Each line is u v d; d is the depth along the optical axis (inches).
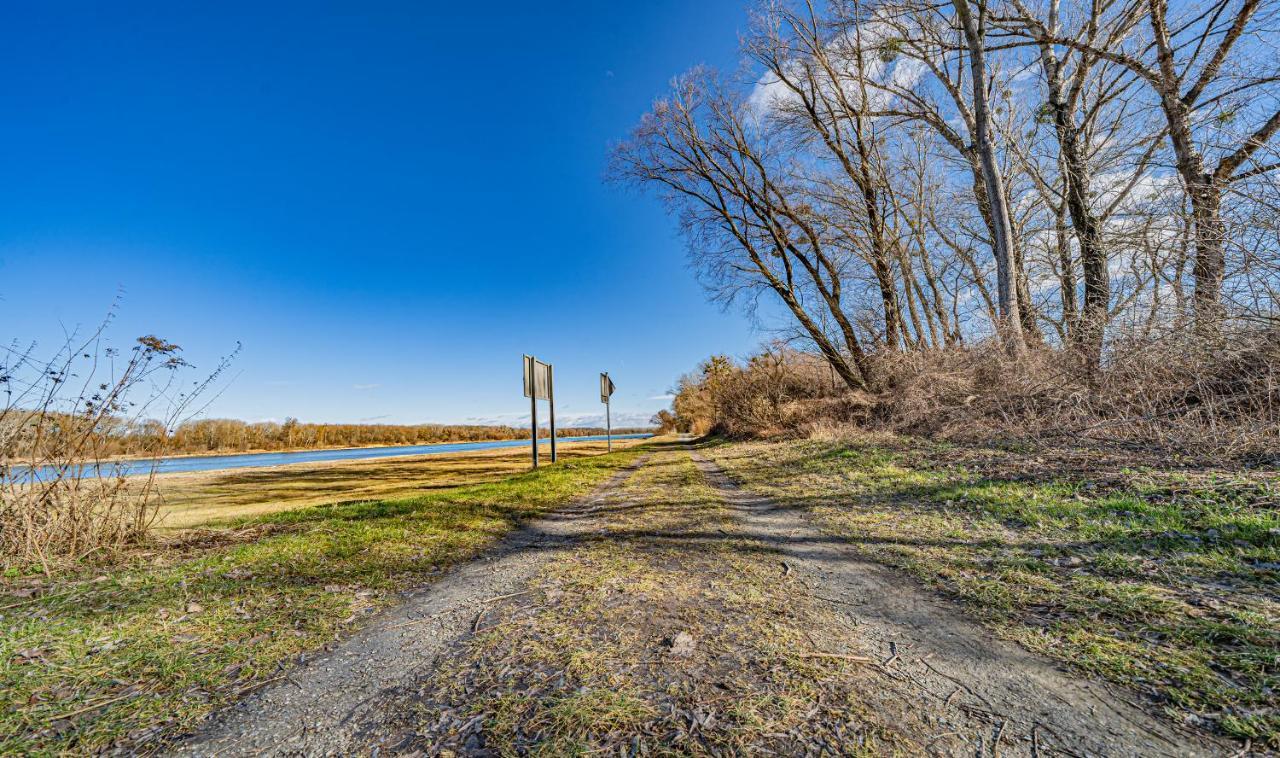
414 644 111.8
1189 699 76.6
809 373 780.6
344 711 84.5
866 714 77.0
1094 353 359.9
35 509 180.5
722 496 307.7
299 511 283.4
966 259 660.1
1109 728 71.2
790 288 700.7
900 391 538.9
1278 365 257.1
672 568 162.2
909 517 213.3
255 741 76.4
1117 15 475.8
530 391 591.8
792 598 131.1
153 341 212.5
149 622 124.6
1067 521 177.6
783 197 684.7
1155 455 245.3
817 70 650.8
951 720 74.9
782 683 87.3
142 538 208.2
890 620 114.4
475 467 826.8
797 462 433.4
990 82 636.1
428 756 70.9
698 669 93.5
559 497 332.2
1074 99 490.9
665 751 69.2
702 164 716.7
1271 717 70.4
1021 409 400.5
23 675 96.3
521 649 105.9
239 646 111.8
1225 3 371.9
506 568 172.6
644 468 537.3
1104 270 463.2
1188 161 387.9
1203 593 114.6
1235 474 195.9
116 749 74.5
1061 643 97.6
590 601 134.1
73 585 153.6
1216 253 308.3
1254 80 339.6
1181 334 301.3
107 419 201.9
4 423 179.8
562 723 77.2
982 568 144.5
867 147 672.4
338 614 131.6
